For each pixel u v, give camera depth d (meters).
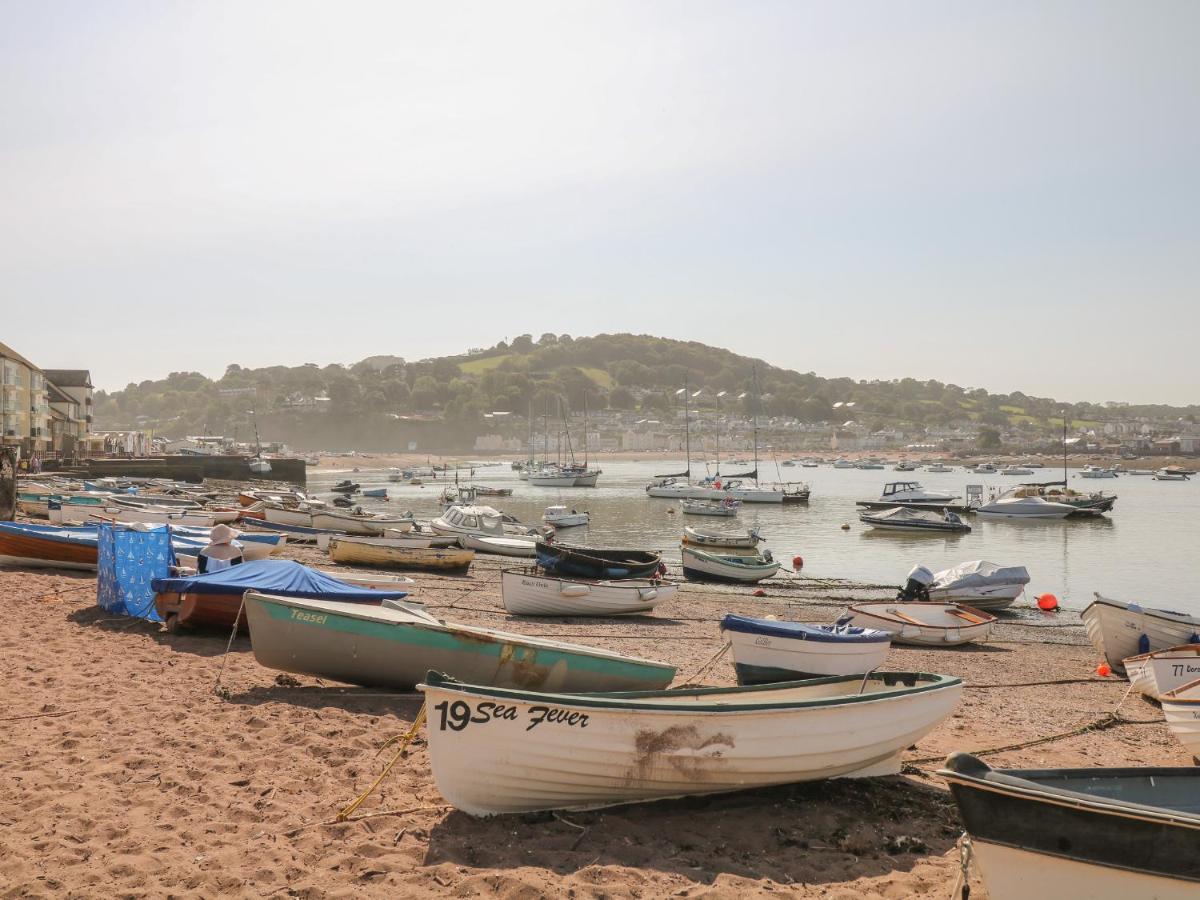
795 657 13.46
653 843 8.34
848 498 100.06
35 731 10.29
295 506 47.94
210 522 37.31
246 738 10.35
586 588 23.33
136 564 16.77
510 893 7.07
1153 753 12.49
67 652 14.04
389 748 10.38
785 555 47.22
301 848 7.72
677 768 8.91
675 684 15.23
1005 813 6.85
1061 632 25.88
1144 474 173.62
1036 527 66.50
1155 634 19.11
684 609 26.61
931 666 19.34
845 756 9.61
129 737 10.23
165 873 7.14
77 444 107.88
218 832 7.93
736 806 9.34
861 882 7.74
